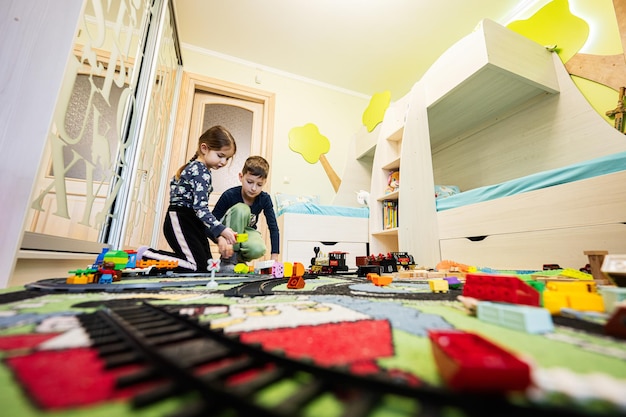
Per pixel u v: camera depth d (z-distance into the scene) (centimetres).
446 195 198
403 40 256
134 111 153
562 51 168
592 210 102
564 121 158
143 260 135
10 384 20
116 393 19
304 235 206
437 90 174
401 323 38
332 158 297
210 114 261
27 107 75
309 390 18
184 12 227
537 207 118
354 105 323
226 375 20
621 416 14
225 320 39
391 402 17
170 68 223
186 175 141
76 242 106
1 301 52
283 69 293
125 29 134
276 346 28
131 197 152
